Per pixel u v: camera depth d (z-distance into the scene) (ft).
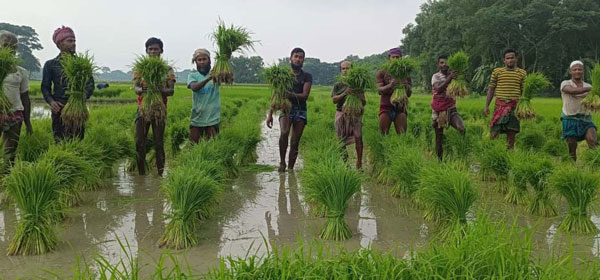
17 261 14.83
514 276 10.84
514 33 191.72
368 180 27.71
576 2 189.88
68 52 25.18
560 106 75.41
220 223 19.10
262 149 41.39
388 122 30.19
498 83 29.04
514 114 28.63
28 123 26.23
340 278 10.75
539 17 189.98
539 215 20.53
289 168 30.71
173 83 27.12
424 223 19.38
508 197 22.85
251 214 20.47
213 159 23.26
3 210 20.21
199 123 27.76
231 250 16.03
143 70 24.85
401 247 16.55
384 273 10.88
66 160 20.22
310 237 17.57
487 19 186.39
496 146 25.58
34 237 15.46
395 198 23.52
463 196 16.98
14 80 24.48
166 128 36.09
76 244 16.44
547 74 195.93
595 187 18.07
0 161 22.86
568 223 18.35
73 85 23.88
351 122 29.25
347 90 28.17
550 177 19.08
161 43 26.91
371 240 17.29
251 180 27.30
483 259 11.22
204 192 17.10
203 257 15.37
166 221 19.21
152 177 27.48
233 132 31.37
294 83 28.91
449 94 28.40
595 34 192.65
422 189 19.16
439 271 11.24
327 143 26.84
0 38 24.14
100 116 53.26
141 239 17.07
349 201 22.91
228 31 25.31
